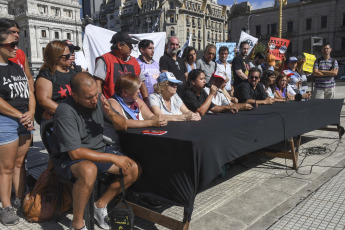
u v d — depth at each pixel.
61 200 2.39
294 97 4.91
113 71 3.10
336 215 2.32
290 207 2.53
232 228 2.19
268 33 41.97
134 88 2.46
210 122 2.62
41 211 2.34
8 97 2.36
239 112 3.31
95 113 2.15
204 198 2.76
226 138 2.21
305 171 3.47
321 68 5.95
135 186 2.29
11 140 2.31
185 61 5.01
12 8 56.56
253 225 2.24
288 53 41.16
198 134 2.07
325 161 3.83
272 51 7.89
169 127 2.40
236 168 3.67
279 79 5.11
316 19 38.31
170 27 60.22
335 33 37.31
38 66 54.22
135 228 2.23
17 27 2.30
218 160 2.12
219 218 2.35
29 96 2.54
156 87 2.97
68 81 2.65
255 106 3.77
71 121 1.95
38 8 53.72
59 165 2.10
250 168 3.66
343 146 4.55
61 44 2.54
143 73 3.86
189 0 61.97
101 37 5.16
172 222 2.00
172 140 1.95
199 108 3.13
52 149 2.15
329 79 5.93
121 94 2.52
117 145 2.39
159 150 2.05
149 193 2.20
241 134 2.41
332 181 3.06
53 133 2.04
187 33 62.47
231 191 2.92
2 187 2.35
